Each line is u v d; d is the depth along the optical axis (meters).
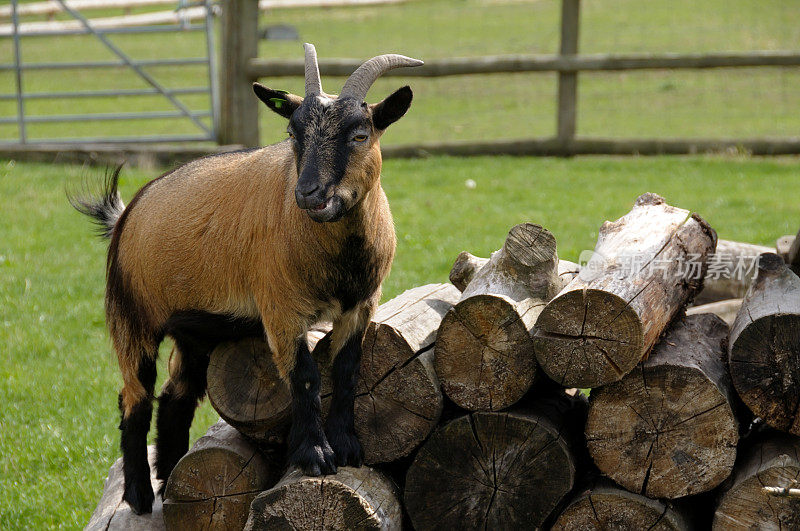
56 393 8.56
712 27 29.31
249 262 5.46
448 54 28.34
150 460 6.87
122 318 6.29
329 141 4.92
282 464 5.78
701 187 15.49
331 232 5.09
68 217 14.39
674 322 5.63
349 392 5.39
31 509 6.70
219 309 5.76
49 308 10.77
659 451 4.89
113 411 8.27
